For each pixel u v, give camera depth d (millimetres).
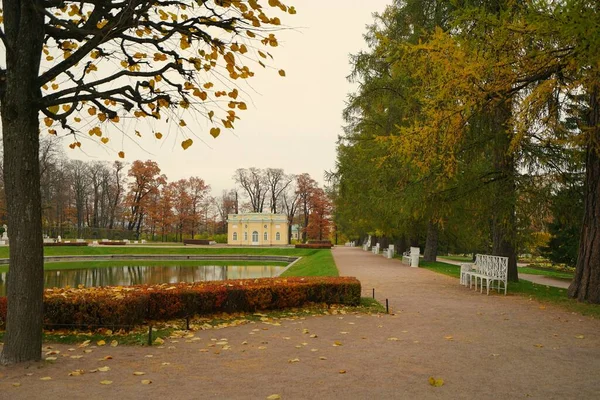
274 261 46438
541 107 9523
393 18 17234
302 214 81062
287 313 8891
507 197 12680
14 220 5219
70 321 6914
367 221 28516
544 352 6000
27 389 4348
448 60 8578
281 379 4723
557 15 6418
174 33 5699
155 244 64375
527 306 10008
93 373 4906
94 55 6301
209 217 85625
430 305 10109
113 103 6664
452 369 5168
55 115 5516
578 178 12680
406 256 24422
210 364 5289
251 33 5406
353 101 20031
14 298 5234
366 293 11969
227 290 8625
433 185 13328
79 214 69125
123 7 5539
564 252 23984
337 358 5594
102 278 30047
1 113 5262
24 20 5137
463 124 9797
